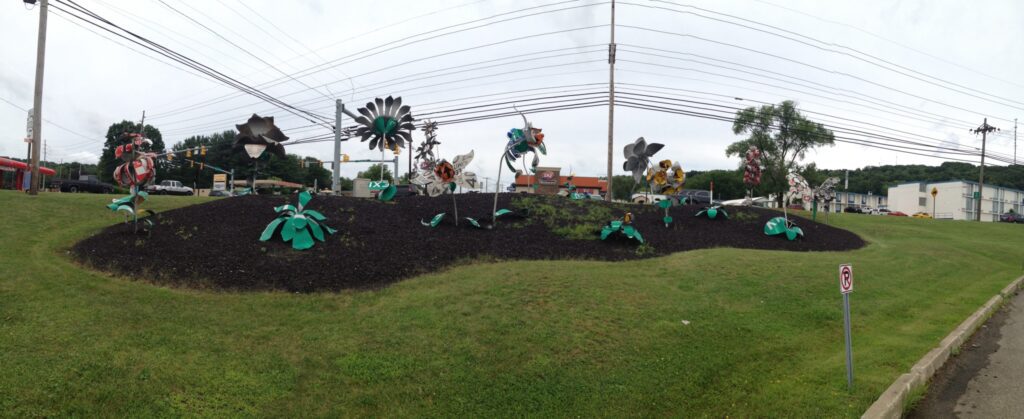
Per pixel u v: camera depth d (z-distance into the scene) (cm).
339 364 548
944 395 554
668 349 618
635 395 522
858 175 9888
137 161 941
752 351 636
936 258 1355
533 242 1098
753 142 4450
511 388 522
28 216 1091
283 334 606
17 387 441
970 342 736
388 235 1028
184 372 504
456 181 1173
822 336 710
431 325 639
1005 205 6988
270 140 1292
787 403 505
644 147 1532
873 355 635
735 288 861
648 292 802
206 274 763
